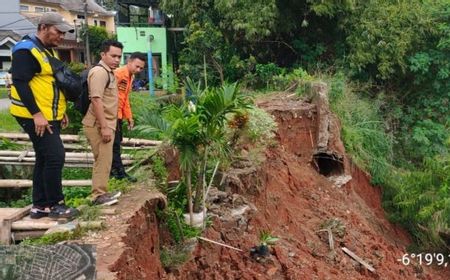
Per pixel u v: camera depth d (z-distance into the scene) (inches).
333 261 384.5
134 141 439.5
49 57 230.1
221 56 731.4
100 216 240.2
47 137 231.3
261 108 474.0
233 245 313.3
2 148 407.5
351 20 706.8
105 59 265.1
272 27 705.0
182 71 724.7
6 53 1504.7
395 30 693.3
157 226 277.3
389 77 711.7
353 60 696.4
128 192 284.2
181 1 774.5
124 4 1024.9
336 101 576.7
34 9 1695.4
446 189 476.4
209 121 288.2
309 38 759.1
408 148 690.2
